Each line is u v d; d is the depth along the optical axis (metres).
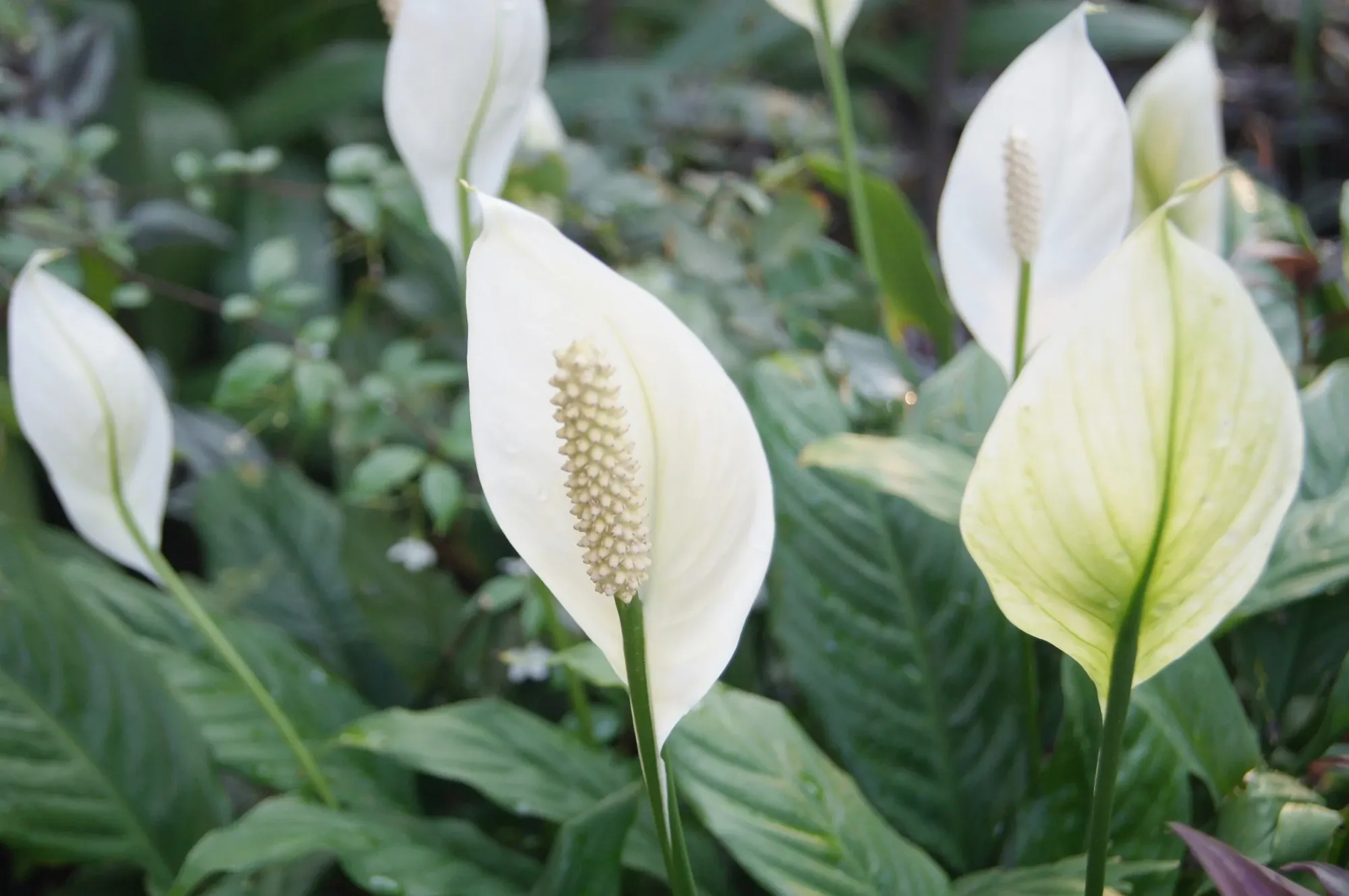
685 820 0.87
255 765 0.92
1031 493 0.63
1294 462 0.62
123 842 0.87
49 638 0.88
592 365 0.62
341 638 1.20
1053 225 0.79
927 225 2.74
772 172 1.45
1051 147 0.78
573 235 1.43
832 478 0.92
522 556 0.65
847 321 1.25
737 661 0.97
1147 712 0.80
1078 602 0.64
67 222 1.32
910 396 1.06
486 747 0.84
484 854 0.83
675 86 1.98
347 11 2.81
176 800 0.88
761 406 0.94
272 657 1.03
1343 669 0.83
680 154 1.86
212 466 1.53
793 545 0.90
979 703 0.89
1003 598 0.65
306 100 2.46
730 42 2.70
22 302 0.79
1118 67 3.04
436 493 1.16
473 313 0.64
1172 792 0.80
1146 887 0.78
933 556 0.90
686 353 0.64
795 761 0.78
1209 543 0.63
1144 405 0.62
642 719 0.65
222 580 1.20
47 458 0.81
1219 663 0.83
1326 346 1.14
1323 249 1.19
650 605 0.65
